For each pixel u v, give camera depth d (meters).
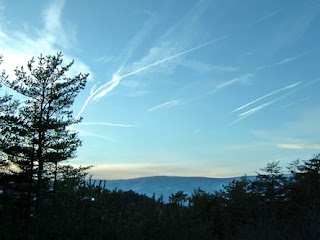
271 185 23.48
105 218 15.50
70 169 25.58
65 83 28.02
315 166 24.22
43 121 26.42
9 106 26.66
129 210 16.03
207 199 23.52
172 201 16.53
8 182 24.72
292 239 10.93
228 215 21.75
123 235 14.72
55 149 26.16
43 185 24.23
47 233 15.76
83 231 15.26
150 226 15.26
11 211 22.38
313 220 10.80
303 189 20.70
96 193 16.69
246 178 26.19
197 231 15.71
